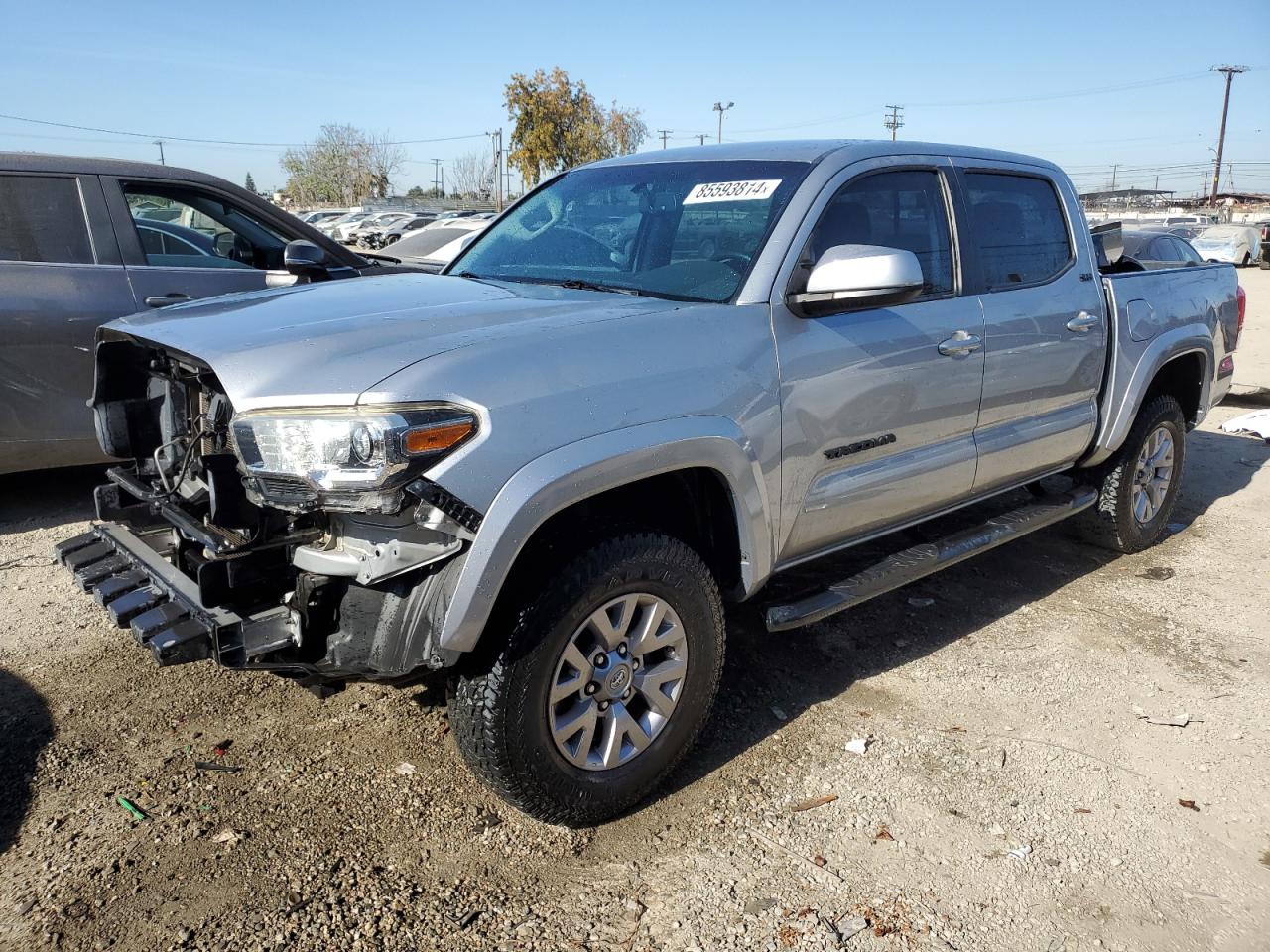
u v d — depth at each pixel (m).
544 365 2.56
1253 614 4.52
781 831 2.86
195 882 2.56
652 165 3.93
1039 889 2.66
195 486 2.83
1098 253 6.07
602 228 3.71
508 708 2.54
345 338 2.58
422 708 3.46
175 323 2.89
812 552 3.44
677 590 2.84
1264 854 2.85
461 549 2.41
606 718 2.80
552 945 2.40
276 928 2.41
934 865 2.74
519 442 2.44
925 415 3.61
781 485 3.10
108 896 2.50
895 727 3.45
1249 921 2.58
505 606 2.55
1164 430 5.16
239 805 2.89
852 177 3.46
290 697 3.51
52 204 5.07
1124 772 3.23
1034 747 3.36
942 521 5.03
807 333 3.16
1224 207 70.88
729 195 3.47
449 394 2.38
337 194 75.62
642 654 2.83
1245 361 11.71
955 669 3.89
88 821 2.80
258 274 5.66
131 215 5.30
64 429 5.14
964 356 3.72
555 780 2.67
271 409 2.40
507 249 3.93
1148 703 3.68
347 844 2.73
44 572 4.56
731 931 2.46
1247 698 3.74
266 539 2.49
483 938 2.42
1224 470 7.09
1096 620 4.42
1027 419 4.23
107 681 3.58
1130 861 2.79
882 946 2.43
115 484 3.18
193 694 3.51
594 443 2.56
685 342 2.85
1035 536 5.51
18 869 2.60
